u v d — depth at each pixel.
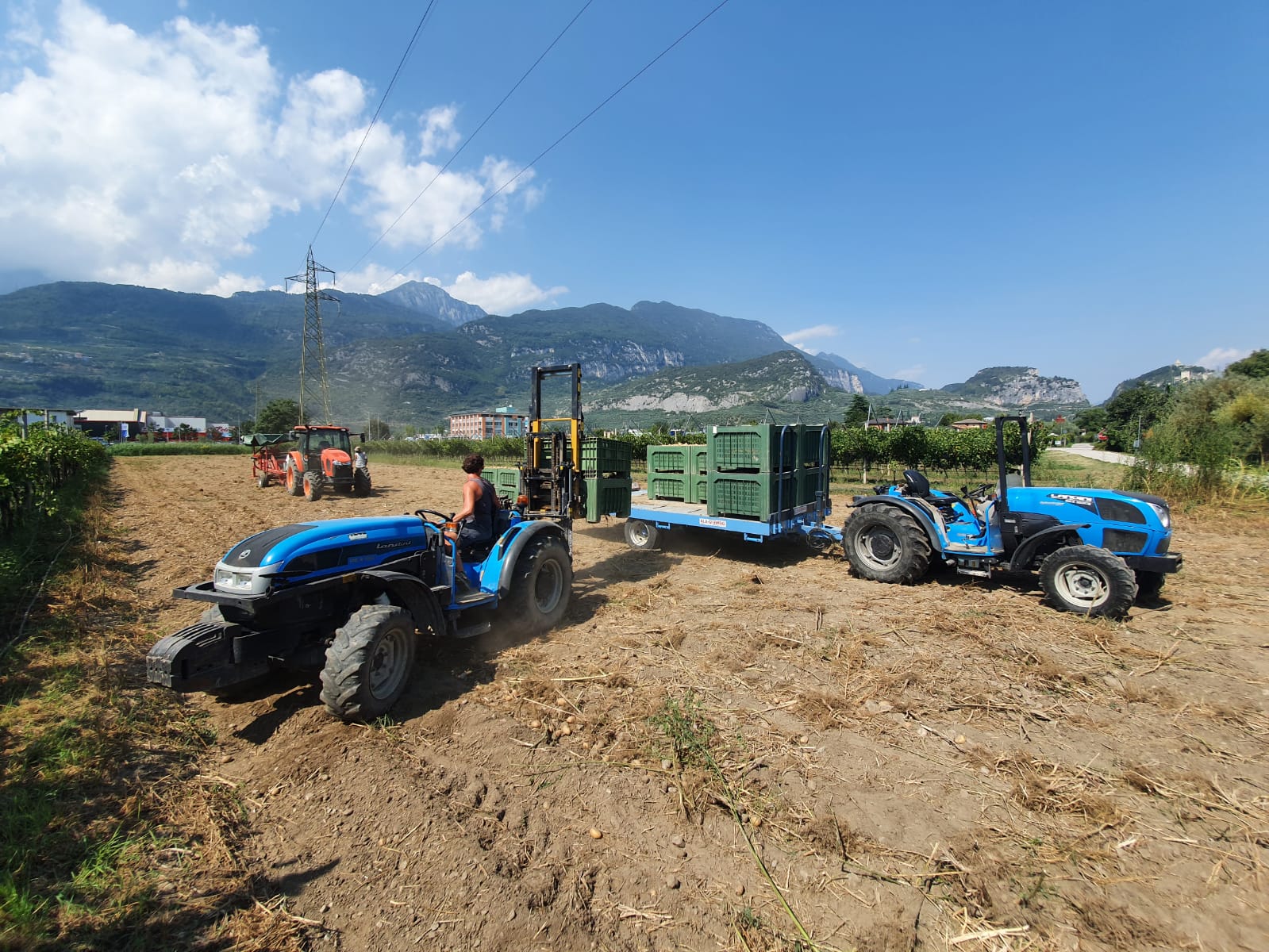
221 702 4.02
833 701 3.80
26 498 9.31
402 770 3.16
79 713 3.67
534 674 4.37
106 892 2.33
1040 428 17.64
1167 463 12.57
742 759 3.19
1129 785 2.97
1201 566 7.39
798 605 5.95
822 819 2.71
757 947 2.08
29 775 3.03
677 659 4.61
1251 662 4.45
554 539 5.51
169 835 2.69
